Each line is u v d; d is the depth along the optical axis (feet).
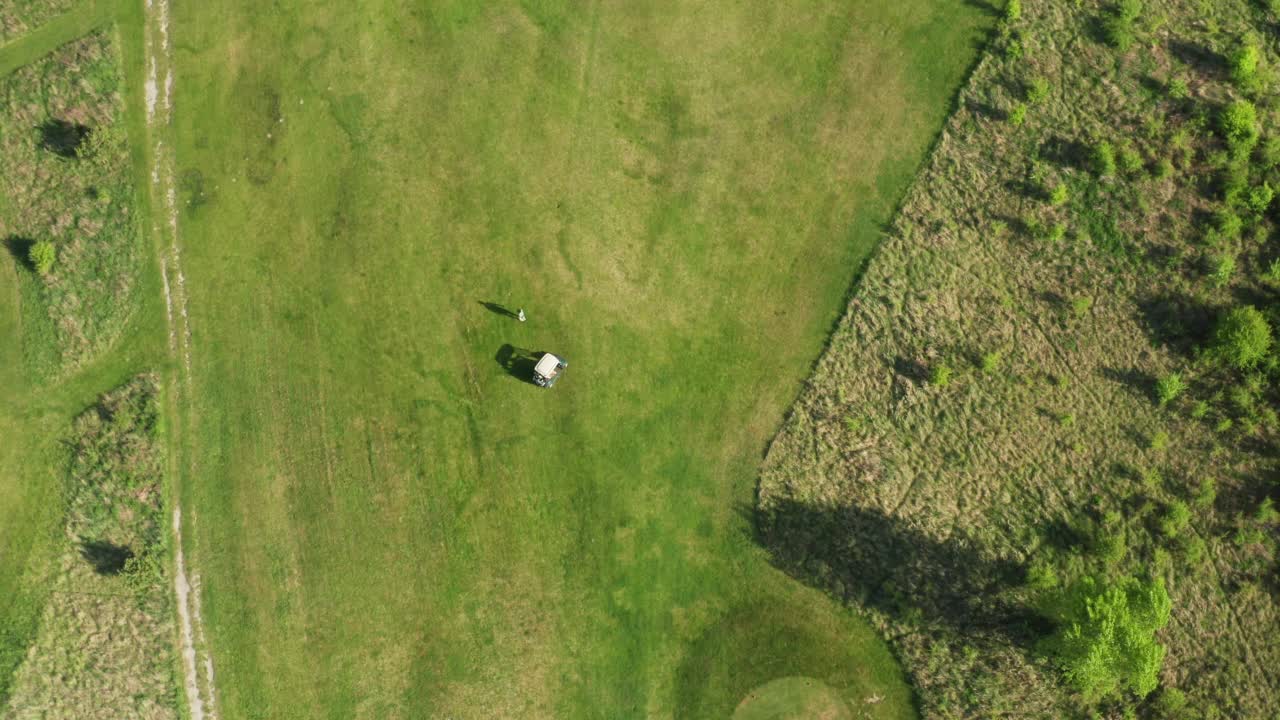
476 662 148.97
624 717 147.54
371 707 148.87
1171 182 146.82
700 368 150.41
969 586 144.66
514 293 151.53
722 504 149.28
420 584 149.89
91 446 150.82
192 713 150.30
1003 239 149.18
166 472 151.43
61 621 150.30
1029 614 142.82
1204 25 149.18
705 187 151.94
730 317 150.82
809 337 150.10
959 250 149.48
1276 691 138.31
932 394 147.74
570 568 149.07
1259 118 146.30
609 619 148.46
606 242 151.74
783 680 147.02
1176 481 143.64
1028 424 146.72
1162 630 141.69
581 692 147.95
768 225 151.43
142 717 149.59
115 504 150.30
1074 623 129.80
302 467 151.53
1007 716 143.84
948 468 147.13
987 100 150.51
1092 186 148.25
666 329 150.82
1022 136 149.59
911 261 149.48
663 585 148.66
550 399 150.30
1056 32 150.71
